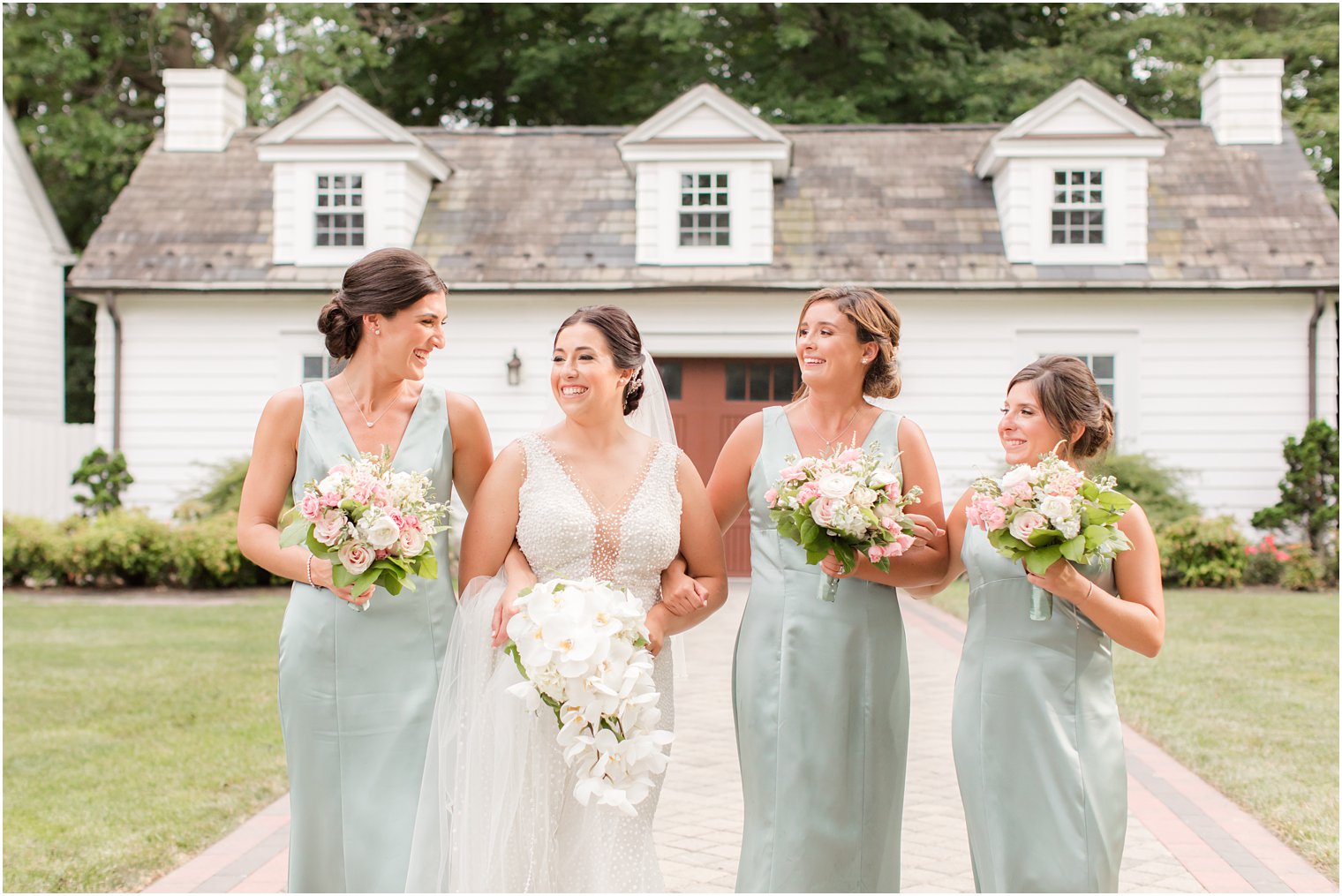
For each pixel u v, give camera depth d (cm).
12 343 1836
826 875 332
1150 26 2108
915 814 517
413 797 324
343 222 1547
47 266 1938
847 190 1560
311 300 1492
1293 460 1376
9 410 1831
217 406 1495
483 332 1487
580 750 294
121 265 1491
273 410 343
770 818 335
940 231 1503
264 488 340
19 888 414
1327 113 2009
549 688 295
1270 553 1307
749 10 2066
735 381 1484
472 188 1588
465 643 328
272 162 1609
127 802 519
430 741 322
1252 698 711
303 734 327
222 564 1265
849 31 2083
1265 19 2181
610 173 1599
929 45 2148
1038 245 1468
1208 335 1450
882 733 340
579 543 333
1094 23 2209
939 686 778
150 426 1497
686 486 351
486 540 339
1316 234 1465
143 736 634
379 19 2225
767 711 339
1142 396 1454
